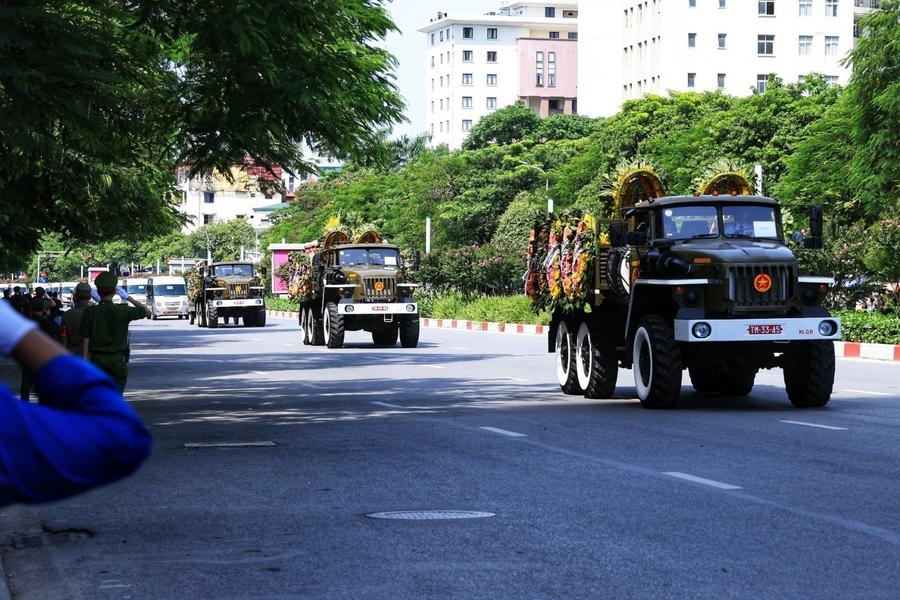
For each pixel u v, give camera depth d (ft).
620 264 64.18
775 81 260.83
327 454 44.91
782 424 52.60
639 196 69.56
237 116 55.62
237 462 43.04
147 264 492.13
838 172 193.47
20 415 8.23
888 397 65.10
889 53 170.40
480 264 201.16
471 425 54.13
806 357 58.75
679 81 404.57
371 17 61.46
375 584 23.98
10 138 43.01
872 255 110.42
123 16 46.60
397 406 64.44
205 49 50.19
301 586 23.93
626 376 85.40
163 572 25.58
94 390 8.49
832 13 411.34
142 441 8.45
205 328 213.46
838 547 26.96
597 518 31.01
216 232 483.92
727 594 22.65
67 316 52.47
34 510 33.53
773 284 58.29
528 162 345.31
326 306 132.16
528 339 143.43
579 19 455.63
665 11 403.95
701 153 257.34
